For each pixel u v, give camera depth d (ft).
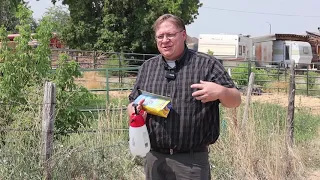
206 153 10.61
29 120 16.08
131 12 92.32
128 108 10.73
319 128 28.63
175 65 10.23
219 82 9.96
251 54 86.84
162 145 10.34
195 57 10.21
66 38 92.17
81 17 92.58
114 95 39.17
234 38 82.38
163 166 10.57
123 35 91.25
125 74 61.46
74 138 17.62
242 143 18.49
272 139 18.79
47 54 18.80
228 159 18.61
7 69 17.63
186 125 10.05
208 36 83.92
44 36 18.69
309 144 23.72
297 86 61.72
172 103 10.11
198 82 10.02
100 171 16.30
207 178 10.62
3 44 18.24
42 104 15.51
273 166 18.12
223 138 19.21
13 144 15.40
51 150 14.88
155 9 91.71
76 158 15.94
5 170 14.40
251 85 21.83
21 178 14.26
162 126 10.21
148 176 10.96
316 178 19.34
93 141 17.51
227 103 9.80
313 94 59.26
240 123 19.66
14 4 55.47
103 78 59.77
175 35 10.00
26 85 18.06
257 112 21.38
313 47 106.22
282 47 94.53
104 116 20.74
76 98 18.74
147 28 91.15
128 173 17.26
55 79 18.56
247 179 17.76
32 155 15.03
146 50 95.66
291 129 19.99
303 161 20.68
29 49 18.53
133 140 10.25
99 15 92.84
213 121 10.32
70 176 15.28
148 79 10.61
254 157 18.13
